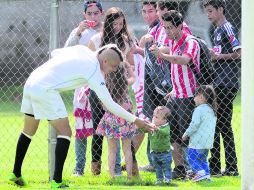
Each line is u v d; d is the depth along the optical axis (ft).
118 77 81.61
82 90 86.38
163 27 88.17
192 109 85.76
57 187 75.61
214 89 87.51
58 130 74.84
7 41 157.89
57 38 80.69
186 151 85.97
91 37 87.35
